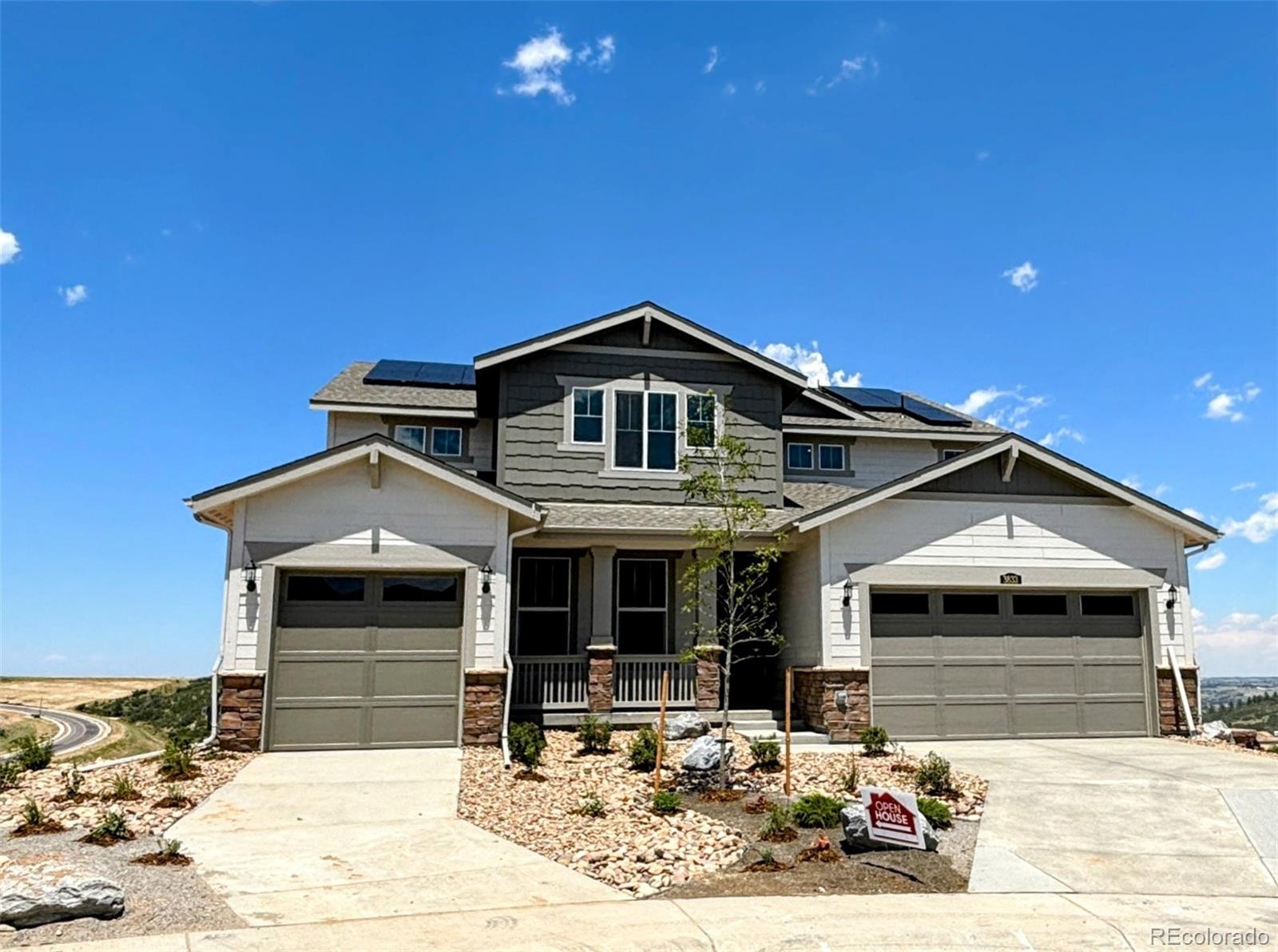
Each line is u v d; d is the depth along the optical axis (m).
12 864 6.05
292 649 12.56
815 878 7.08
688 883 6.91
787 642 16.02
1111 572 15.27
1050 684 14.91
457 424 18.08
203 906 6.07
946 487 15.05
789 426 18.59
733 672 16.89
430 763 11.48
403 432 17.97
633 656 15.09
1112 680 15.09
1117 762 12.29
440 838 8.07
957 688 14.65
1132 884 7.18
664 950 5.40
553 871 7.13
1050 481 15.37
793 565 15.88
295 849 7.61
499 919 5.93
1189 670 15.21
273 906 6.14
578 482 16.00
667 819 8.81
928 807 8.73
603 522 14.80
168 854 7.11
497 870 7.15
